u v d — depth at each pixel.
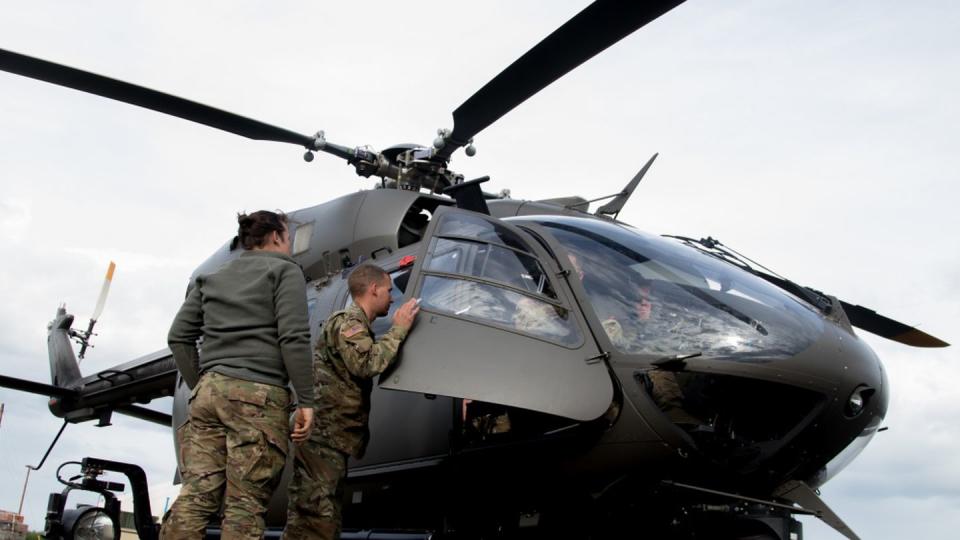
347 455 4.27
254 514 3.54
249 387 3.65
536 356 4.26
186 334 3.98
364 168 6.78
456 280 4.52
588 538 4.77
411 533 4.62
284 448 3.70
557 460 4.48
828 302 5.31
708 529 4.68
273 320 3.79
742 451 4.44
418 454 4.96
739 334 4.52
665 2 3.95
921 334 5.78
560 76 4.73
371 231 6.12
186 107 6.11
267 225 4.04
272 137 6.55
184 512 3.52
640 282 4.74
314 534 4.16
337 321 4.27
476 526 4.90
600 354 4.37
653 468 4.36
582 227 5.21
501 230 4.93
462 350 4.21
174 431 7.04
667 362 4.32
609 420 4.34
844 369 4.63
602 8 4.07
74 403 9.76
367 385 4.31
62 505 7.10
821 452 4.64
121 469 7.34
